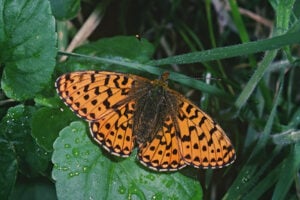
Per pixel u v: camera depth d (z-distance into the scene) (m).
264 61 0.21
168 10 0.26
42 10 0.20
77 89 0.19
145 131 0.19
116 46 0.22
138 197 0.19
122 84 0.19
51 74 0.20
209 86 0.22
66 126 0.20
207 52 0.20
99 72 0.19
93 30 0.25
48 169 0.20
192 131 0.19
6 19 0.20
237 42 0.26
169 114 0.19
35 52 0.20
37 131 0.20
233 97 0.22
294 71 0.25
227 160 0.18
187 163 0.19
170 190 0.19
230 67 0.26
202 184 0.23
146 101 0.19
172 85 0.23
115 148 0.19
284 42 0.19
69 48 0.24
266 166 0.21
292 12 0.21
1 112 0.21
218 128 0.18
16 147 0.20
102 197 0.19
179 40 0.26
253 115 0.23
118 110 0.19
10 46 0.20
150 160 0.19
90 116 0.19
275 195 0.20
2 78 0.20
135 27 0.27
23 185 0.21
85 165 0.19
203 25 0.27
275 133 0.22
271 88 0.25
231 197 0.21
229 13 0.26
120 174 0.19
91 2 0.25
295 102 0.25
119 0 0.26
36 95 0.20
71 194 0.19
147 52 0.22
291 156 0.21
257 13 0.26
